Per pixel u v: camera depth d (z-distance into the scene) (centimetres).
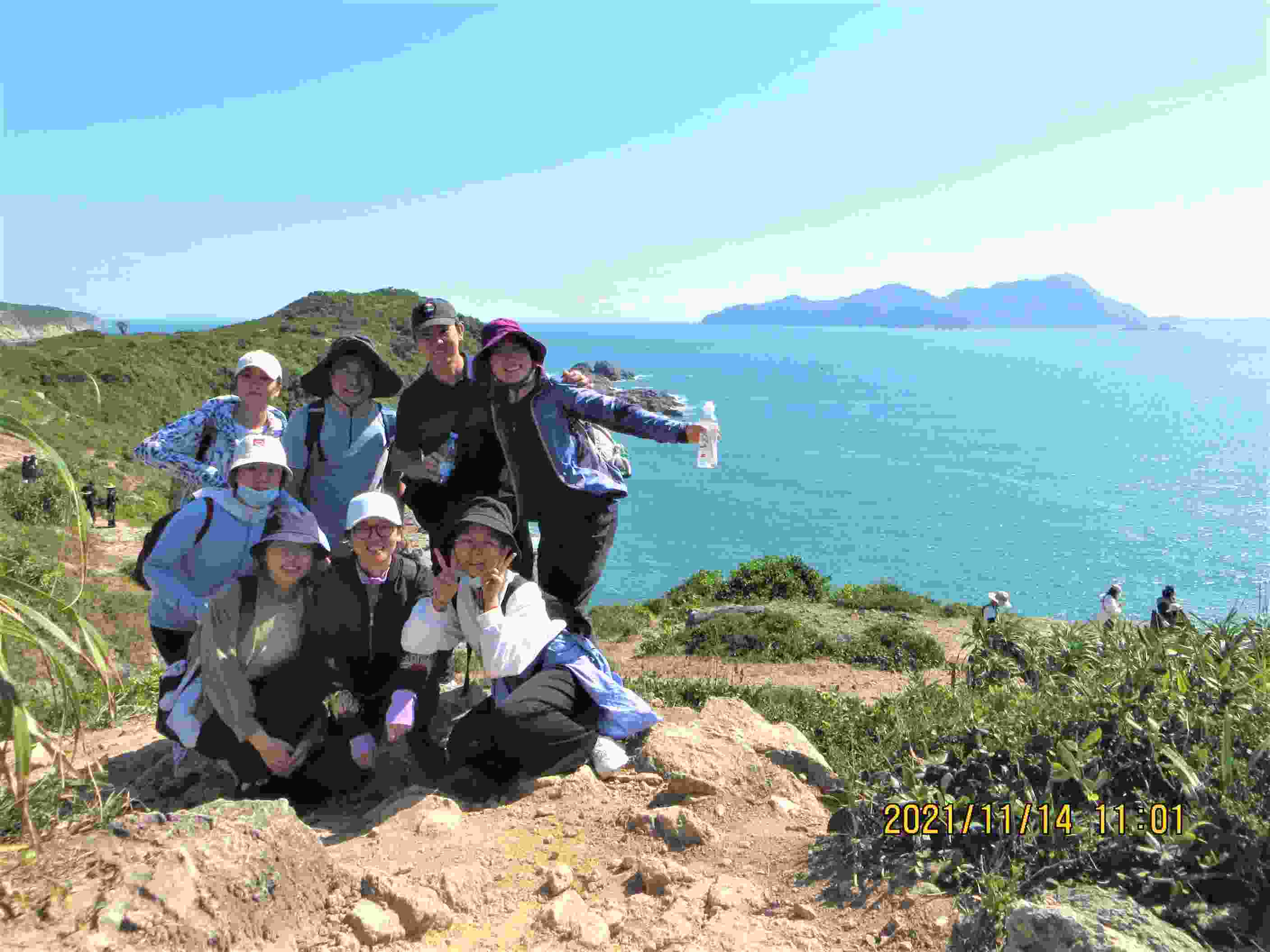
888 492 12031
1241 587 7356
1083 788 269
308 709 396
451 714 500
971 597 7044
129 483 4334
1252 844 241
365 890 285
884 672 1877
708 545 8644
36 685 513
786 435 17838
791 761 397
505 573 412
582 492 440
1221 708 297
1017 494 12175
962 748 319
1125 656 336
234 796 402
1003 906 242
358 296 15525
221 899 253
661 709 502
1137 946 213
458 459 477
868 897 274
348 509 404
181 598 382
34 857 256
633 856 324
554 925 277
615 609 2717
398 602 414
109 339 10088
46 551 2312
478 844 336
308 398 495
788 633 2083
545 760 398
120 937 228
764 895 287
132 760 449
